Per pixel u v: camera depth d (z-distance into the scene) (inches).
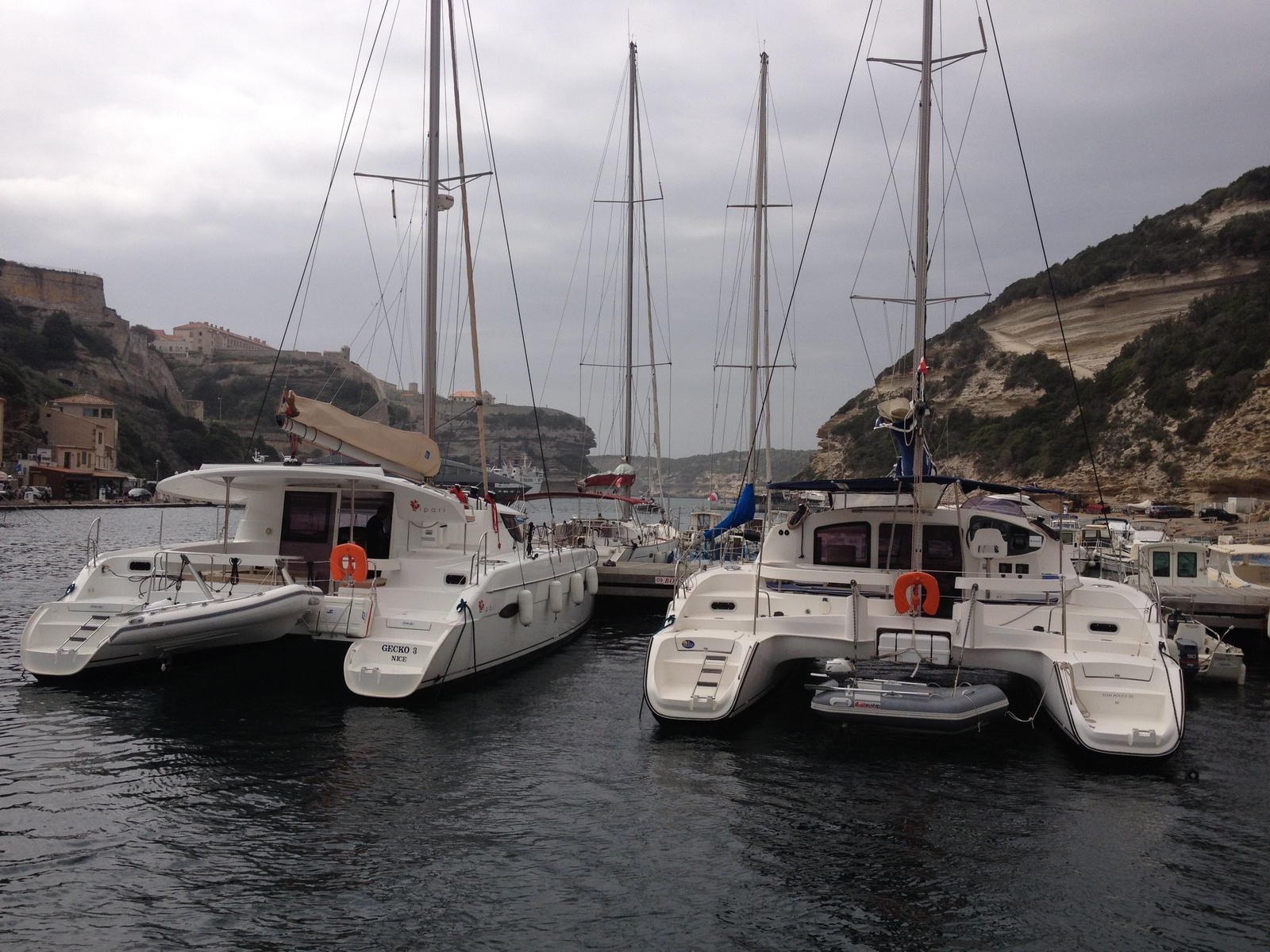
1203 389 2172.7
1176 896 225.0
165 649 378.6
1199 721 399.5
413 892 219.0
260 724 349.1
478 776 300.2
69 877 220.7
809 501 521.3
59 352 4579.2
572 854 242.8
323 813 265.7
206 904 210.4
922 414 401.4
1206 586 676.7
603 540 845.2
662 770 310.3
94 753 310.2
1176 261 2928.2
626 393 986.1
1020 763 323.3
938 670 436.8
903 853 247.4
